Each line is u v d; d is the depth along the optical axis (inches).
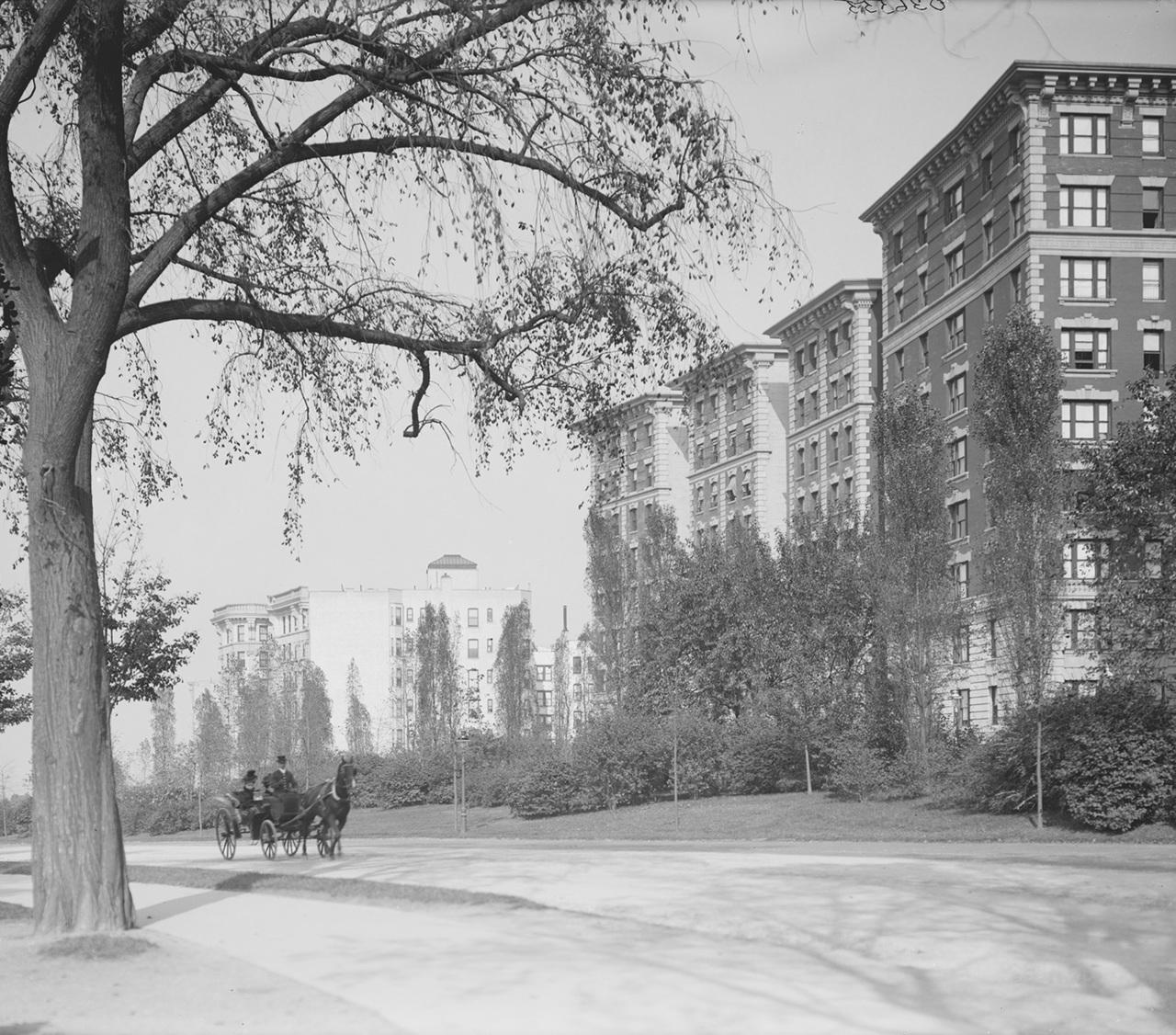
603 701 3016.7
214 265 831.1
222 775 4729.3
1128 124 2418.8
